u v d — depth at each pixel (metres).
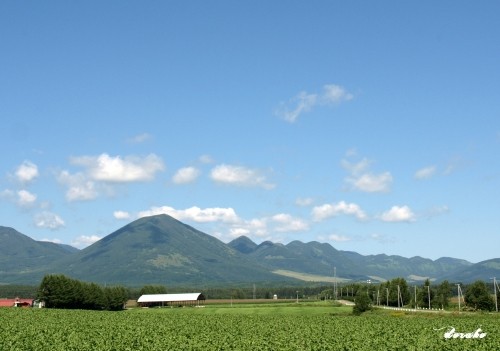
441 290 169.25
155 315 124.50
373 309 141.25
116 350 57.38
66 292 167.75
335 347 60.28
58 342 61.31
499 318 107.38
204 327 87.31
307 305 187.12
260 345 62.25
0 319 100.06
